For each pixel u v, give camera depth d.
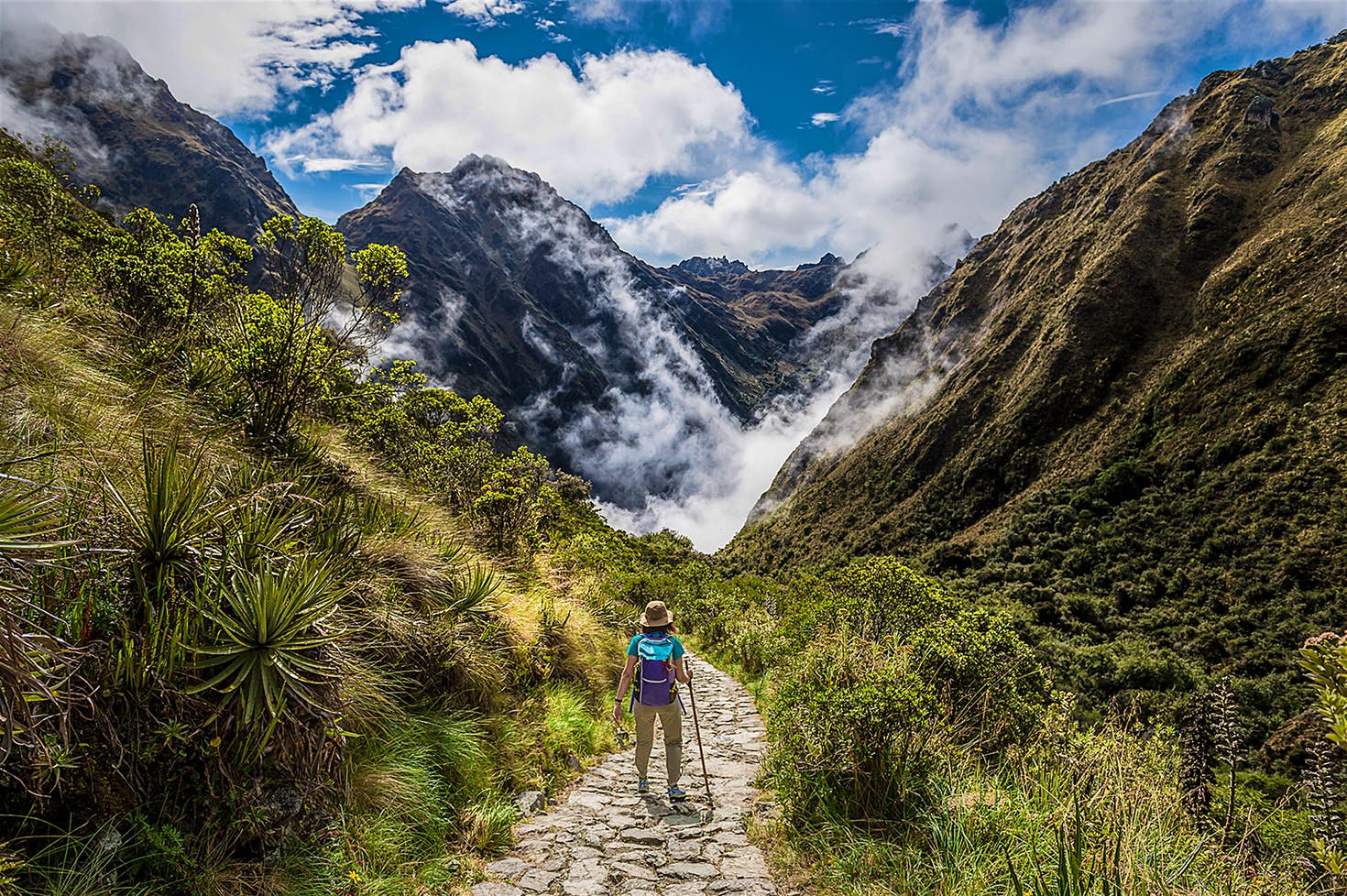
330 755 3.19
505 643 6.23
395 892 3.05
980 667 5.96
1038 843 3.37
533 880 3.52
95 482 3.12
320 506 4.64
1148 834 3.47
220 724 2.78
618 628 10.56
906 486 106.56
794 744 4.57
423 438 11.07
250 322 6.78
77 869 2.24
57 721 2.30
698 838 4.29
